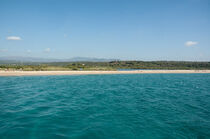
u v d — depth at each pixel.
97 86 23.20
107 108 10.91
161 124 8.09
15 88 19.78
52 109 10.34
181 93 18.00
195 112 10.32
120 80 34.03
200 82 31.77
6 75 38.78
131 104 12.25
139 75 52.06
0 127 7.14
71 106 11.24
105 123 8.05
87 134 6.70
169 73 64.62
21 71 46.81
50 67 63.47
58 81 29.48
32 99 13.36
